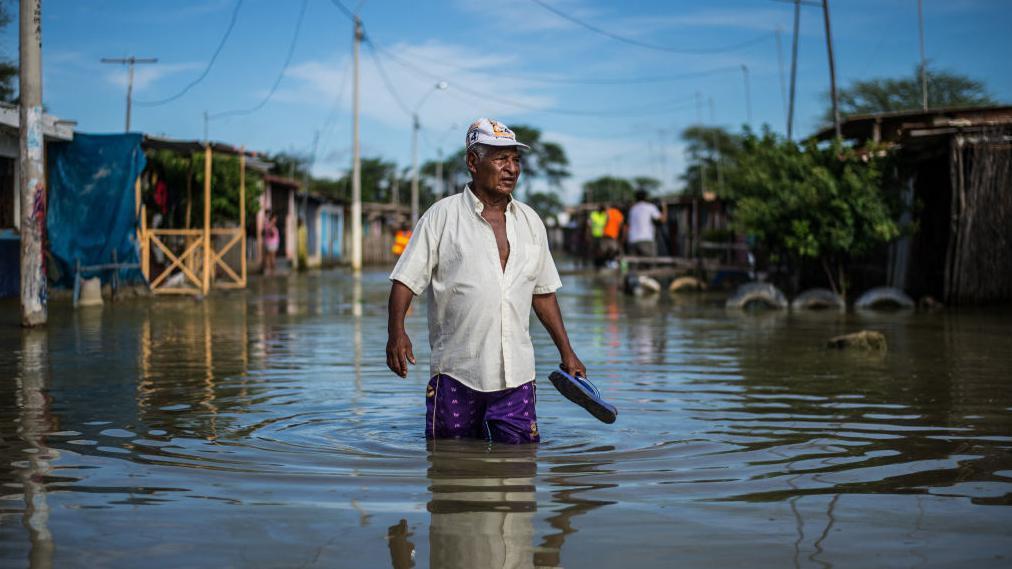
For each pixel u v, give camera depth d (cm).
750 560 268
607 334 1046
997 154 1396
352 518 308
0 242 1587
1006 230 1406
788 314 1348
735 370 727
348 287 2197
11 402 562
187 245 2005
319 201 4303
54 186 1518
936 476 372
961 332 1038
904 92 3841
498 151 439
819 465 391
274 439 448
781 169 1548
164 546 280
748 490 348
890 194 1488
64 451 418
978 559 269
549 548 278
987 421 498
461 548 277
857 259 1800
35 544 282
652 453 416
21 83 1062
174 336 999
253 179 2584
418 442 441
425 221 448
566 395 436
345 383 650
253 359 795
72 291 1583
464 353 441
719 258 2419
